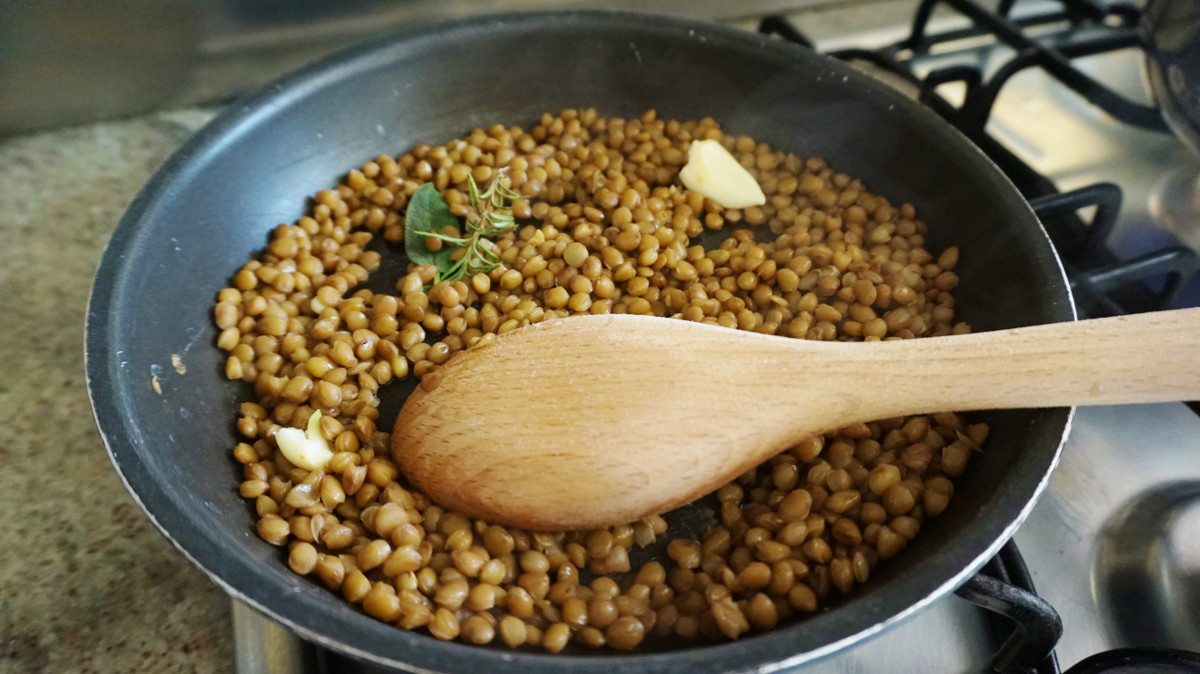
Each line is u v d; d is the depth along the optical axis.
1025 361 0.16
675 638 0.17
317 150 0.24
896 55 0.31
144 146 0.29
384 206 0.25
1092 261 0.24
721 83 0.26
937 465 0.18
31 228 0.26
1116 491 0.19
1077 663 0.16
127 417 0.15
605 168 0.26
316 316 0.23
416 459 0.18
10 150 0.28
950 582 0.13
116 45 0.27
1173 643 0.17
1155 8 0.23
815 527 0.17
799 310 0.22
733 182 0.25
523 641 0.16
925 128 0.22
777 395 0.17
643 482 0.16
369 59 0.23
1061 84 0.29
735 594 0.17
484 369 0.18
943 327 0.21
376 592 0.16
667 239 0.24
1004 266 0.20
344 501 0.18
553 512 0.17
